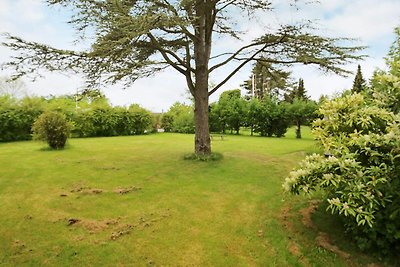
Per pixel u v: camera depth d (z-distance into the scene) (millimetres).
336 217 4812
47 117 11797
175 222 4898
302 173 4062
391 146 3648
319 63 9242
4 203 5625
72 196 6012
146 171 7961
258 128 20516
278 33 9273
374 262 3758
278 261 3869
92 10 7898
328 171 3941
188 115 24828
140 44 8977
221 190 6445
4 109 15883
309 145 13109
